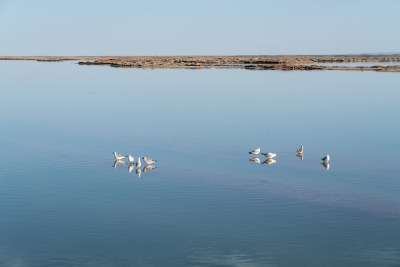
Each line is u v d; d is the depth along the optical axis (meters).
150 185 33.12
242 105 73.06
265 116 62.41
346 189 31.95
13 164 38.66
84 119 60.94
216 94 87.81
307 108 69.44
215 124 56.50
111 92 93.00
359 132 51.28
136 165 38.56
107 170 37.09
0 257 22.61
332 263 21.92
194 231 25.42
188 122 58.00
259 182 33.62
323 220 26.62
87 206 29.14
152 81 117.12
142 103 76.31
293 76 128.38
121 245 23.92
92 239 24.52
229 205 28.97
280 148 44.12
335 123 56.75
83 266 21.73
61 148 44.25
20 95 88.50
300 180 34.03
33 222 26.69
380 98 79.69
